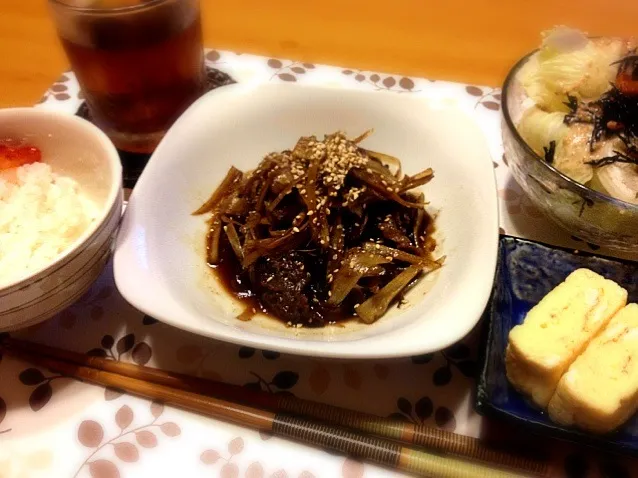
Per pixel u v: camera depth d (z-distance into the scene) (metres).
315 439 0.21
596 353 0.20
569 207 0.24
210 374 0.23
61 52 0.40
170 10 0.28
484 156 0.26
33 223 0.23
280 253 0.26
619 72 0.27
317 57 0.39
